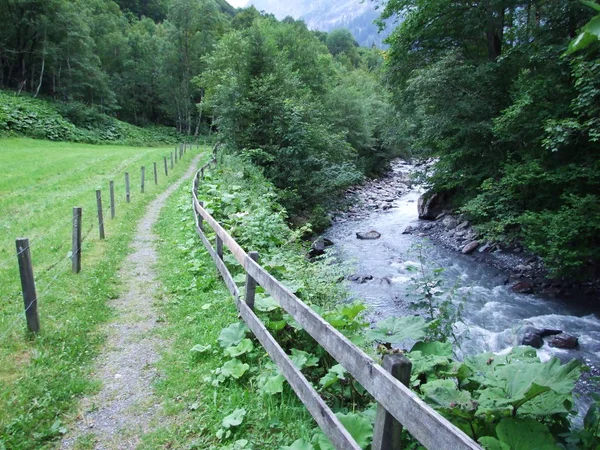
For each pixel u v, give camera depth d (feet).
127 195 45.68
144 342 16.65
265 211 31.27
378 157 116.67
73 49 162.61
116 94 186.60
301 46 106.83
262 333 13.16
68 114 144.05
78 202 43.19
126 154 95.66
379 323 12.09
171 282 23.24
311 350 14.12
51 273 22.59
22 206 41.01
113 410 12.34
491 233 43.34
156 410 12.31
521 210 41.24
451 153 51.83
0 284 20.97
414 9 54.44
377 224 61.98
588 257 33.47
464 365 9.91
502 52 49.11
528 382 8.18
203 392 12.85
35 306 15.87
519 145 42.93
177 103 187.11
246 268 15.70
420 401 5.69
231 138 65.87
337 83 136.36
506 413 7.87
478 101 46.80
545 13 40.32
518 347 10.52
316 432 10.16
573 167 34.40
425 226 57.88
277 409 11.35
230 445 10.23
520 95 39.17
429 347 11.37
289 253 24.29
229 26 200.13
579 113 31.40
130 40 205.87
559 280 34.81
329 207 64.95
